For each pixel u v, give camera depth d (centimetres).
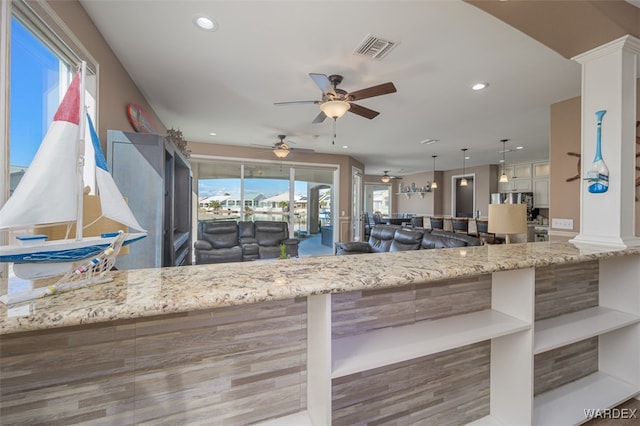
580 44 185
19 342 84
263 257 578
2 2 121
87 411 90
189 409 101
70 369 88
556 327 160
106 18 204
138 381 95
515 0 151
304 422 109
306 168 719
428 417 141
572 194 339
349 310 124
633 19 172
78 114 79
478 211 912
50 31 156
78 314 66
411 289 136
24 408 85
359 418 127
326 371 93
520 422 135
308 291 85
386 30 215
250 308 108
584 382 185
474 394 152
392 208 1222
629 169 181
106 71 233
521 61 259
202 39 229
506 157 759
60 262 78
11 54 127
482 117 415
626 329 182
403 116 412
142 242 230
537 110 386
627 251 161
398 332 126
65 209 76
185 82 307
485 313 146
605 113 184
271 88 324
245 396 108
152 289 83
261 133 525
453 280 146
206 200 645
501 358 144
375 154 733
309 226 729
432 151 682
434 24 207
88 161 201
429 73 281
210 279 94
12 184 138
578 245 181
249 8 192
